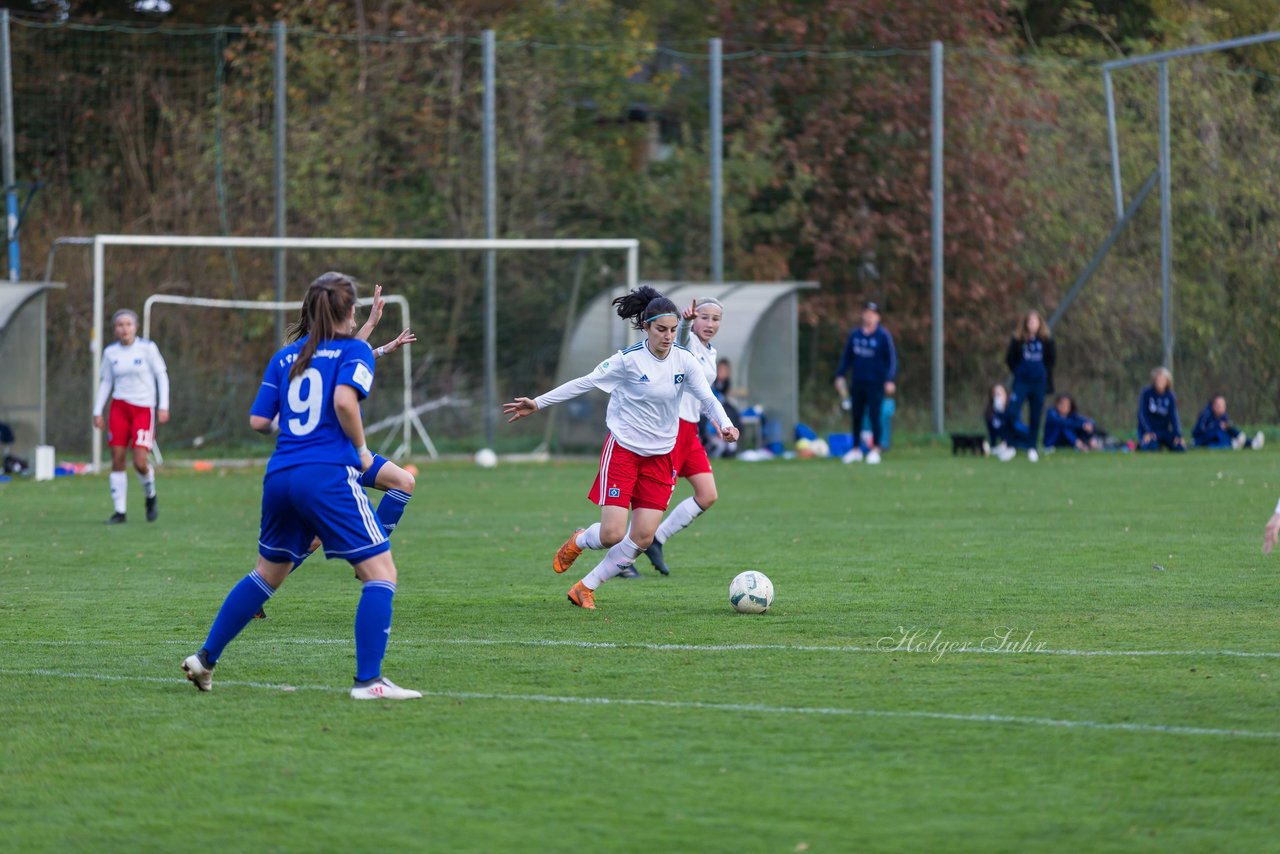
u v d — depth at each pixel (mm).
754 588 32562
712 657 27438
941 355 101312
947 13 118375
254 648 28859
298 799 18484
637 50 115562
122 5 119938
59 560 43812
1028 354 86062
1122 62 105062
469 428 99625
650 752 20531
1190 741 20859
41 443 81250
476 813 17859
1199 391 110500
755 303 93625
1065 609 32781
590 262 105438
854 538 47812
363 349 23391
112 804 18375
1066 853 16328
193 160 106062
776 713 22766
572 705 23438
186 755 20578
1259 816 17547
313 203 104875
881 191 112375
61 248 101625
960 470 78688
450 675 25953
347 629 31109
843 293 113188
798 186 113125
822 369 112750
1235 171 113000
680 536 48750
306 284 103500
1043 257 113250
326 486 23328
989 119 113500
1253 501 59438
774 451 93188
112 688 25078
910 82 113562
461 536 49875
